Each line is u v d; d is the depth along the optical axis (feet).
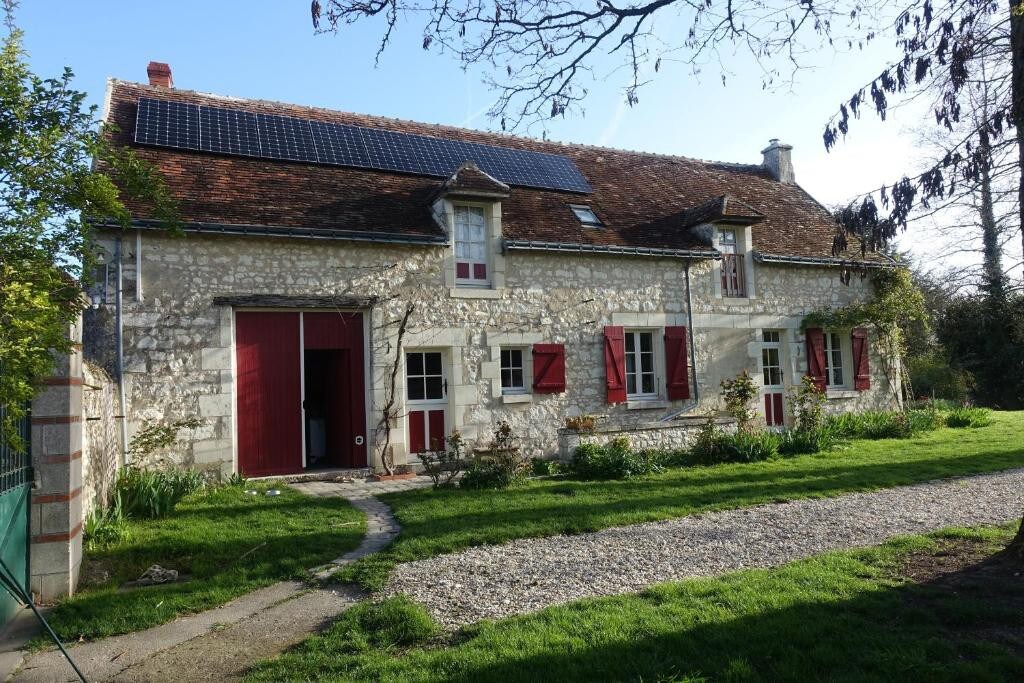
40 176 13.28
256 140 36.35
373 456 32.83
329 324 32.94
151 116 34.94
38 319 11.78
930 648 11.27
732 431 36.81
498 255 36.42
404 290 34.01
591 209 41.91
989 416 52.54
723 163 56.90
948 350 71.46
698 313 41.83
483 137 47.60
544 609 13.73
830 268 46.47
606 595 14.80
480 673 10.80
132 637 13.56
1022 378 66.33
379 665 11.37
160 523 21.77
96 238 28.17
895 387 48.75
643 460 32.42
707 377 41.68
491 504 24.35
